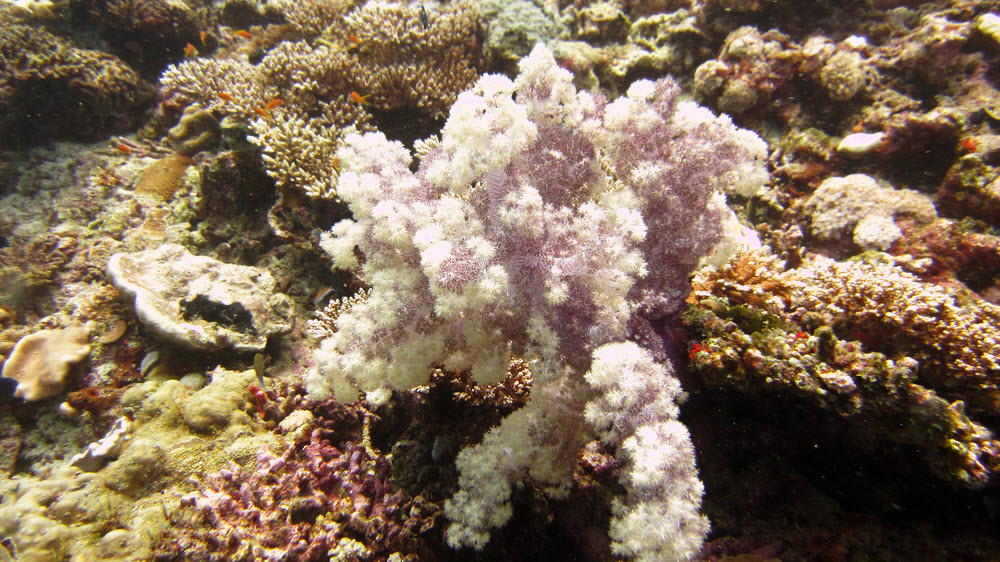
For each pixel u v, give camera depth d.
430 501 0.70
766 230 0.90
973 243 0.74
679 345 0.63
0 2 1.30
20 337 0.89
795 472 0.65
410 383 0.57
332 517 0.67
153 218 1.03
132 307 0.86
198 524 0.61
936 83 0.91
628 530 0.48
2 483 0.76
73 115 1.25
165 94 1.33
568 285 0.55
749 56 0.98
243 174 1.02
